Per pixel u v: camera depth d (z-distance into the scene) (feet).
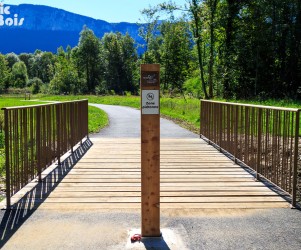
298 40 88.94
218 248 9.98
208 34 85.56
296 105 51.52
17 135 14.24
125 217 12.30
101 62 271.28
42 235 10.79
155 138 10.74
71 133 24.14
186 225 11.64
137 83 262.06
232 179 17.47
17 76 333.21
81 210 13.00
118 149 25.79
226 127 24.30
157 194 10.74
